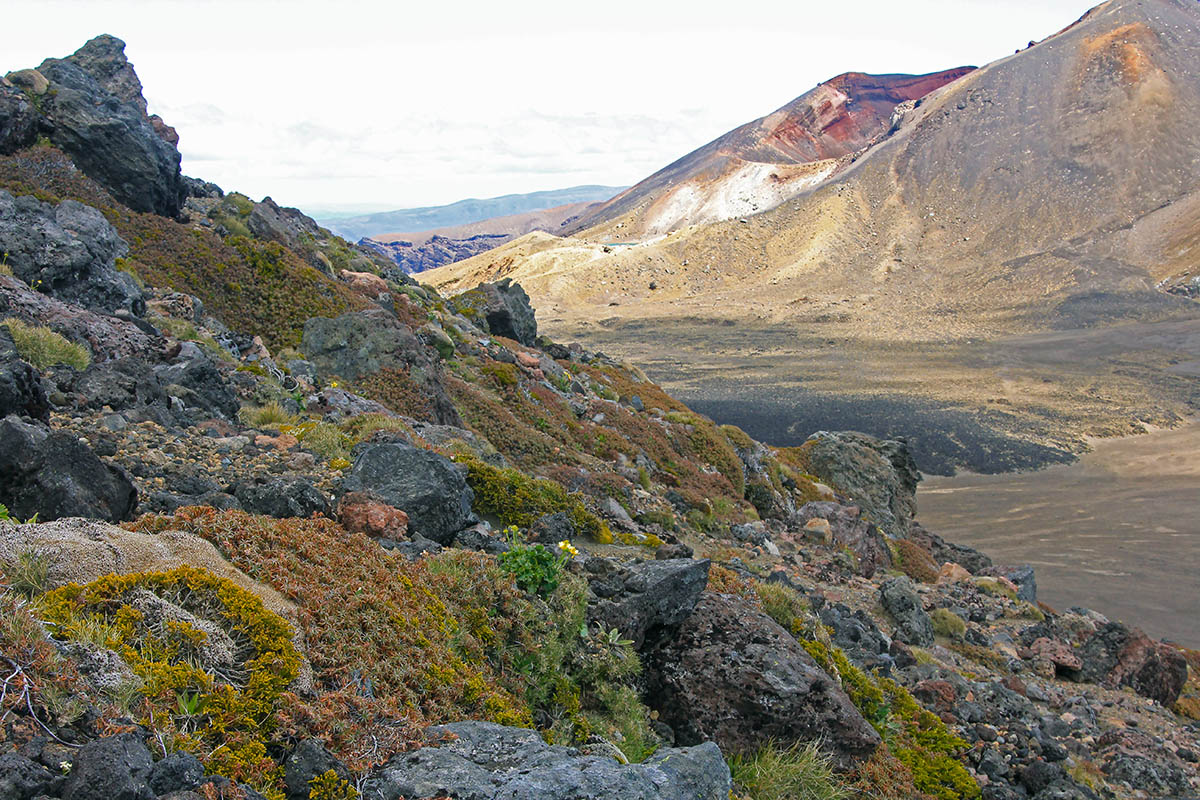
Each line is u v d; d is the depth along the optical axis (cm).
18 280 1669
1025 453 11562
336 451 1369
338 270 4053
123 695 434
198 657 492
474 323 4619
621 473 2692
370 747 494
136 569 554
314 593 628
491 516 1454
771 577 1828
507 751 517
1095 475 10581
